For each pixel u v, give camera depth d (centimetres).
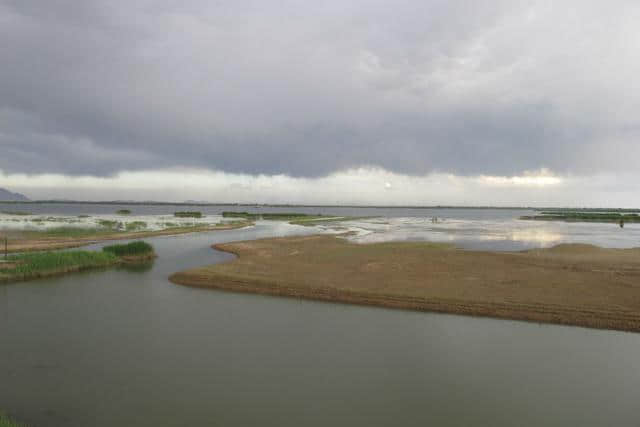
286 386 1088
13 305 1838
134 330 1510
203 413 957
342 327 1540
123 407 981
